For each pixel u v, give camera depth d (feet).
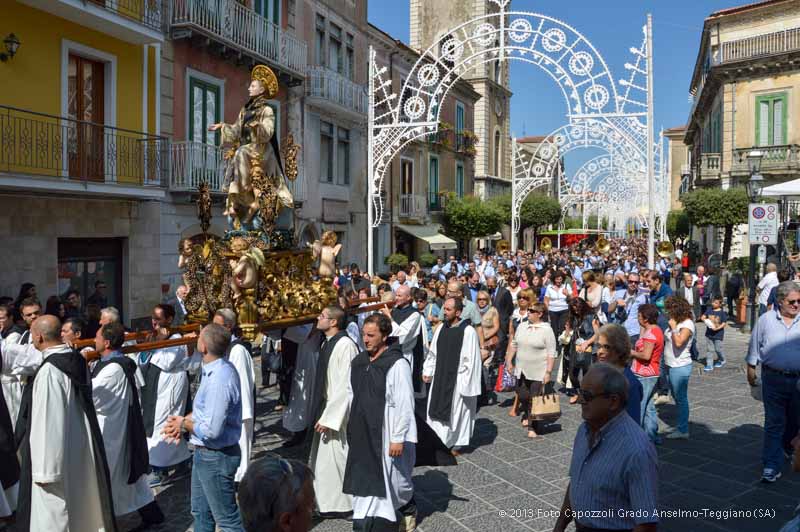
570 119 52.44
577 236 191.93
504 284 44.34
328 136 77.30
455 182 123.34
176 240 52.37
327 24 75.82
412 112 54.08
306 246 24.53
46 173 41.37
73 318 18.90
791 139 92.22
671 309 25.54
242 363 18.49
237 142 22.59
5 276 39.09
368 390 17.03
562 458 24.11
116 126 46.44
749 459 23.27
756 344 21.36
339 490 19.34
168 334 21.38
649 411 24.12
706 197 85.30
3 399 18.11
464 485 21.36
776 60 92.12
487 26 52.42
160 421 21.97
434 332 25.34
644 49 49.70
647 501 10.43
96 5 42.11
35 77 40.81
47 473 14.69
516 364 26.84
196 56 54.29
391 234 96.89
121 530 18.30
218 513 15.35
